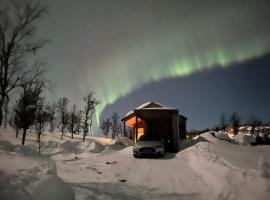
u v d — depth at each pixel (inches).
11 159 277.4
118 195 339.0
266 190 306.2
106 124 2549.2
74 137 2001.7
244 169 429.1
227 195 337.4
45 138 1604.3
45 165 288.2
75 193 307.4
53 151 1062.4
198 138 1045.8
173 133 901.2
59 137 1827.0
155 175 510.9
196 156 660.1
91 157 804.6
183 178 476.1
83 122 1990.7
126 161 687.1
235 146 820.6
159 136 831.7
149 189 397.4
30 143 1267.2
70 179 441.4
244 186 342.6
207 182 430.0
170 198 341.4
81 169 557.0
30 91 1135.6
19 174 236.5
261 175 349.4
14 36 971.3
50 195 220.7
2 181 210.1
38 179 239.0
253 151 707.4
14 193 200.2
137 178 486.6
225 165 493.7
